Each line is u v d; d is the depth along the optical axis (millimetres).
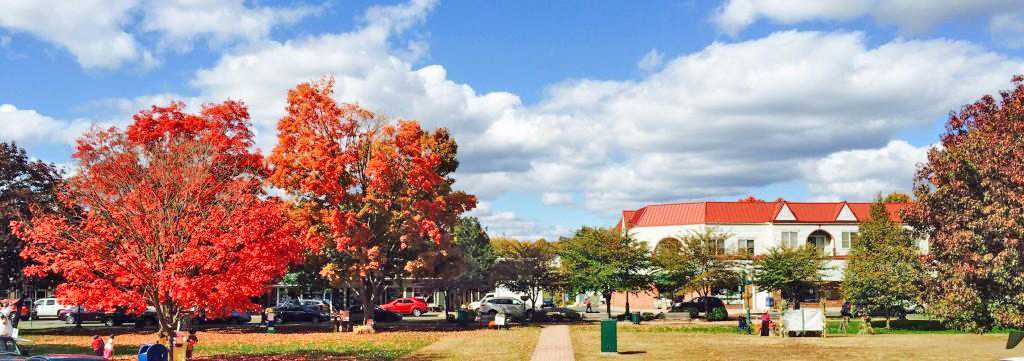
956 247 27109
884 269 40469
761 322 37344
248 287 21016
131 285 21578
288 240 22047
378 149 42469
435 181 43719
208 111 39094
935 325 42969
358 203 42812
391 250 44719
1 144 40125
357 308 52281
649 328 42750
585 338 35906
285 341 35594
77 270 20297
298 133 42281
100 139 24266
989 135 28812
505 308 50875
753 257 55281
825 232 66812
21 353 17859
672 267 51625
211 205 22672
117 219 21719
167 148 24375
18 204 38531
